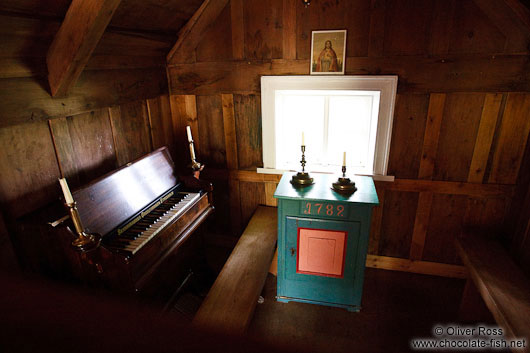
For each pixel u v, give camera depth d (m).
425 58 2.50
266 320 2.52
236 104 2.97
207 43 2.85
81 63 1.89
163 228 2.08
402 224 2.96
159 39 2.63
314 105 2.94
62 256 1.77
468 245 2.56
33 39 1.73
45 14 1.69
